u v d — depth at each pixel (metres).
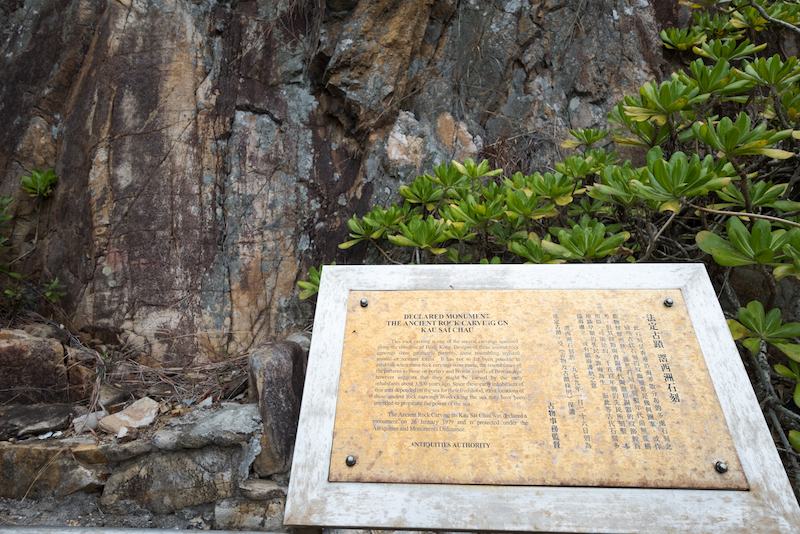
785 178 2.64
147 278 2.84
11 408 2.42
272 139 3.12
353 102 3.04
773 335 1.75
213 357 2.80
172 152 2.96
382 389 1.34
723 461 1.19
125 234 2.88
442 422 1.27
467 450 1.23
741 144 1.82
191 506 2.12
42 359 2.56
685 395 1.28
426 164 3.00
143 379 2.67
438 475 1.20
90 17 3.37
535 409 1.28
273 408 2.21
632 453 1.21
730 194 2.04
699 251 2.55
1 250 3.07
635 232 2.25
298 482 1.22
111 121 2.99
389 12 3.07
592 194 2.26
